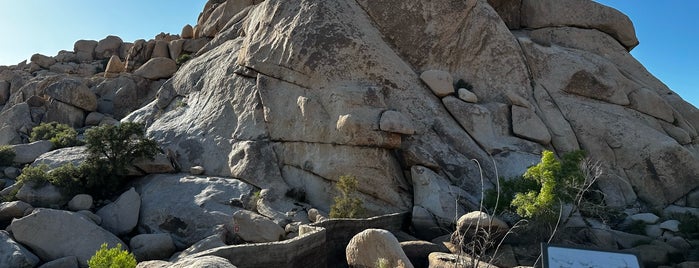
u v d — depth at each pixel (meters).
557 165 13.48
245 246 10.05
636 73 26.02
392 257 10.43
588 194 18.89
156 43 35.28
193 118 23.06
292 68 21.27
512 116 21.47
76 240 13.84
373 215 17.81
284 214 16.80
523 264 12.29
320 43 21.33
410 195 18.62
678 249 14.38
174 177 19.48
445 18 23.39
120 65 35.47
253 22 25.28
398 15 23.36
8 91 36.91
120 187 19.53
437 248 13.04
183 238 16.06
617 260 6.27
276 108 20.88
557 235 13.45
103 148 18.75
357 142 18.48
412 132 18.86
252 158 19.58
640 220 17.23
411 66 23.11
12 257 12.59
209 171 20.25
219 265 7.43
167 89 26.34
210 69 25.67
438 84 21.67
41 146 21.77
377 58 21.45
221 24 34.16
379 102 19.88
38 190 17.11
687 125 23.33
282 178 19.31
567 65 23.48
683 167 20.36
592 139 21.67
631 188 20.31
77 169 18.09
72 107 27.88
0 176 19.78
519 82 22.92
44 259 13.50
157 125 23.55
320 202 18.52
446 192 17.23
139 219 16.94
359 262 11.23
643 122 22.58
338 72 20.89
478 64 23.09
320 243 12.16
